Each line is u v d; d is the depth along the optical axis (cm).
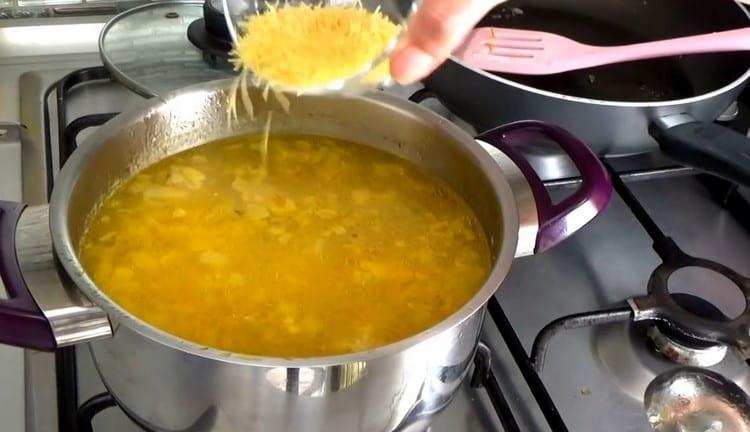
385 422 55
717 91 81
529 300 76
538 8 105
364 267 67
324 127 77
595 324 70
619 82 95
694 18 99
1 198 77
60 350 64
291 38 63
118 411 64
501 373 69
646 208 87
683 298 74
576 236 82
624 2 103
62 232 54
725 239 84
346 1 68
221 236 69
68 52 96
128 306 62
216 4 88
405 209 73
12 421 61
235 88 73
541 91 79
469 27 60
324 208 73
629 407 67
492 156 68
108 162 68
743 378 71
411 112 73
